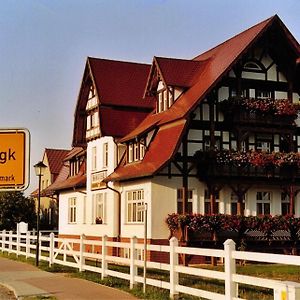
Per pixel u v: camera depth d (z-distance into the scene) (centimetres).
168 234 3023
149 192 3044
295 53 3288
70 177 4488
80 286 1878
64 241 2588
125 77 3847
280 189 3266
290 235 3105
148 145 3288
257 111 3200
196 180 3116
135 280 1819
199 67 3441
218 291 1647
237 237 3009
